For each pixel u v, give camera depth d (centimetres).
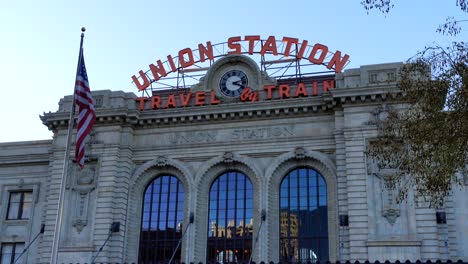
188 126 5234
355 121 4631
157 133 5291
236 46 5653
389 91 4369
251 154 4991
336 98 4709
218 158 5053
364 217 4362
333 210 4666
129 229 5075
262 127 5044
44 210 5459
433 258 4128
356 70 4812
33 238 5512
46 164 5806
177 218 5088
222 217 4997
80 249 4862
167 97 5384
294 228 4788
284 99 4966
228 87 5316
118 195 5066
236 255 4838
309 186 4872
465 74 2612
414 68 2875
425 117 2788
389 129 3159
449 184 2783
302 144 4888
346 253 4391
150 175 5247
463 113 2611
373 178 4456
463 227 4347
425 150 2878
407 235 4241
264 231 4722
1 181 5878
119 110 5169
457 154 2655
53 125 5388
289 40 5597
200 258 4875
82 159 3622
